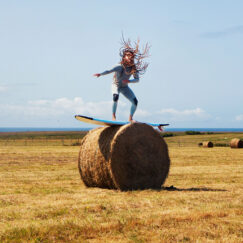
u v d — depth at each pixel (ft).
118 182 37.50
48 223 22.31
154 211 25.95
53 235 20.42
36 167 65.57
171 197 31.50
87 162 40.06
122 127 37.96
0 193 35.29
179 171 58.18
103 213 25.25
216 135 262.26
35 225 21.77
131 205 27.99
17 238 19.80
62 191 36.81
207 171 58.23
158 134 40.29
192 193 34.22
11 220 23.56
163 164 40.63
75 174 54.75
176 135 270.67
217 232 21.02
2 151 108.47
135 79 39.11
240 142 128.98
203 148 132.57
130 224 22.35
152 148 39.73
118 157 37.37
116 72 38.63
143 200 29.99
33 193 35.14
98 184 39.63
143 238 19.92
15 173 55.52
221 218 24.16
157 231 21.12
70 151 110.93
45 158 86.07
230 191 36.01
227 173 55.47
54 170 60.59
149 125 39.73
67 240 19.76
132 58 38.24
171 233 20.70
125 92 39.55
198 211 25.68
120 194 34.32
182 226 22.15
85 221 22.81
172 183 44.57
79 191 36.76
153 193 34.50
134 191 35.99
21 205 28.45
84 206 27.30
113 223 22.43
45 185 42.27
